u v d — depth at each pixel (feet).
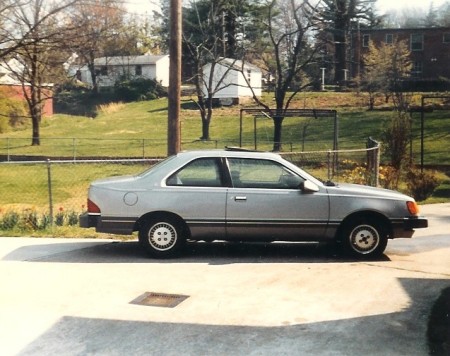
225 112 180.86
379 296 22.21
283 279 24.73
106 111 205.36
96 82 238.68
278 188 28.81
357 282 24.27
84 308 20.80
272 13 151.43
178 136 42.98
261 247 31.91
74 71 242.37
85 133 161.38
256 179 28.99
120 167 90.43
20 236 35.42
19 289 23.17
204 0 179.52
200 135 147.64
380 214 28.86
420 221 29.07
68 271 26.12
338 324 19.04
